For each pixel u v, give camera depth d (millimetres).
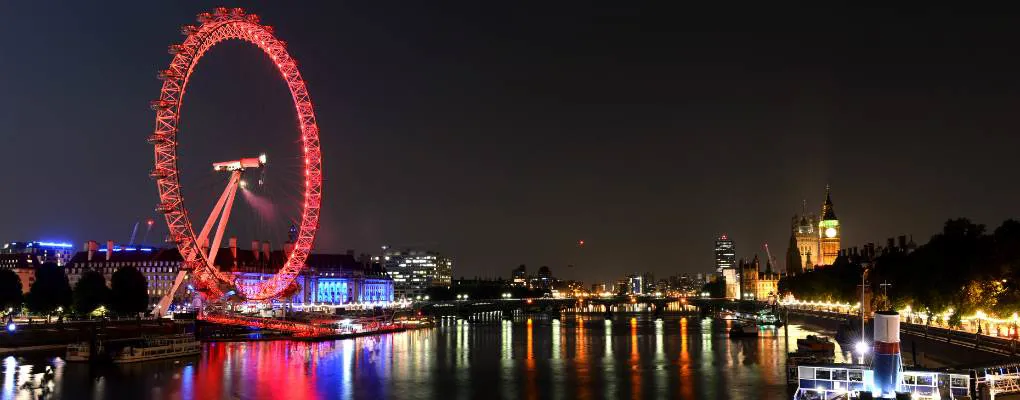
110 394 142250
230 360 194500
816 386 101688
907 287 196375
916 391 93812
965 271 169125
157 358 193375
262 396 141875
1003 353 127438
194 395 142125
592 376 165750
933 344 157250
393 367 183500
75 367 175375
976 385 97875
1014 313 151250
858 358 161500
